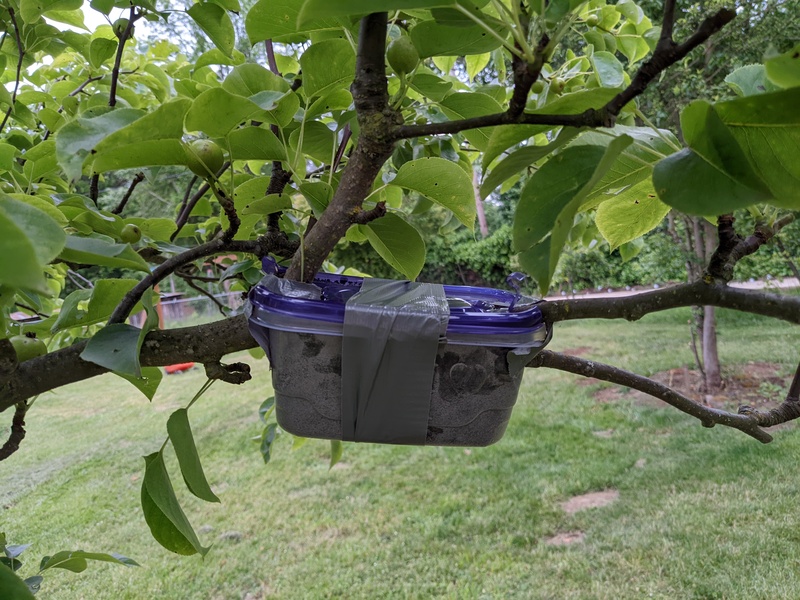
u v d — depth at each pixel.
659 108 5.89
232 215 0.83
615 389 6.93
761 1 5.56
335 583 3.65
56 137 0.67
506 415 0.84
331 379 0.78
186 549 0.95
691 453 4.88
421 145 1.69
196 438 6.48
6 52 1.83
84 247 0.68
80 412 8.27
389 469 5.20
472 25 0.64
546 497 4.44
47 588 3.79
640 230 1.12
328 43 0.92
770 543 3.50
